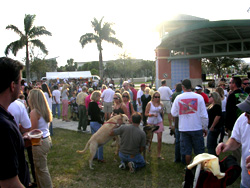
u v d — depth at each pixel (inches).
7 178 54.1
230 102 180.9
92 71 2576.3
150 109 210.8
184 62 786.2
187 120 173.3
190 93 175.9
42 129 135.3
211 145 197.5
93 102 220.4
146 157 189.2
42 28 1064.8
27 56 1060.5
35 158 133.6
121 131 191.6
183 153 178.2
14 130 58.7
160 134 213.0
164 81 358.9
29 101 135.6
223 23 483.8
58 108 456.4
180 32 555.2
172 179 170.2
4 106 61.3
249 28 506.3
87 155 237.0
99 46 1169.4
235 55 676.7
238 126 97.7
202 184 80.0
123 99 267.9
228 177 80.1
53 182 176.1
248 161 82.3
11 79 60.5
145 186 163.5
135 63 1779.0
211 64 1536.7
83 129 347.9
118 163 213.3
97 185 170.9
